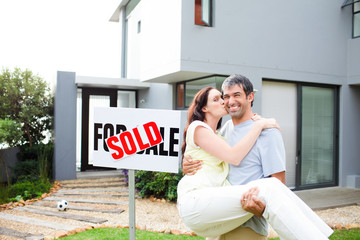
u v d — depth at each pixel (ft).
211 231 6.55
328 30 26.55
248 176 6.59
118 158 7.63
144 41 27.20
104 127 7.77
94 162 7.84
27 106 34.58
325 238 5.26
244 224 6.72
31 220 17.37
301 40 25.29
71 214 18.62
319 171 26.76
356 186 26.81
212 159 6.83
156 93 31.65
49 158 31.14
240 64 22.81
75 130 30.40
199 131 6.76
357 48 26.68
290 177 25.55
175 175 22.16
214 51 21.89
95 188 26.37
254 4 23.32
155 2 24.76
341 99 27.35
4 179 30.09
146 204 21.40
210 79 22.93
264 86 24.52
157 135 7.35
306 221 5.44
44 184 25.67
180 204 6.67
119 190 25.41
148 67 26.11
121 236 14.17
